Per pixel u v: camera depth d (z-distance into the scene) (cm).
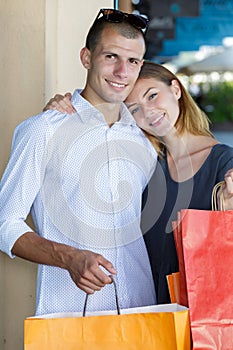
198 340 353
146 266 405
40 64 503
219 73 1384
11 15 508
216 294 360
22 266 512
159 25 1056
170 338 345
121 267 389
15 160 382
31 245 366
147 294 402
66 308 385
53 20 517
